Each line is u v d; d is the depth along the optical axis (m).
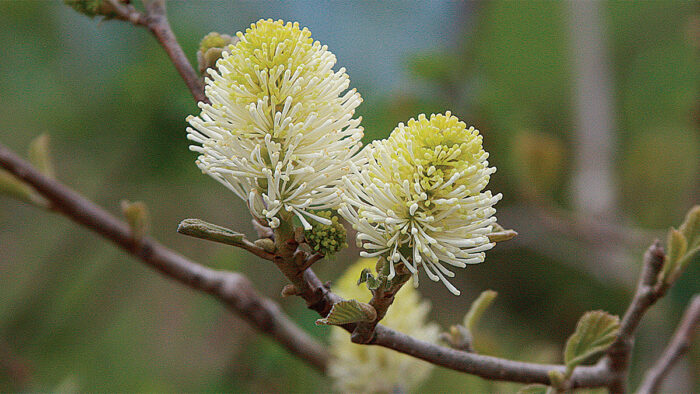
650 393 0.60
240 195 0.51
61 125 0.87
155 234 1.04
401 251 0.50
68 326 1.00
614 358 0.55
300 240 0.51
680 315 0.91
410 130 0.50
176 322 1.09
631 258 0.98
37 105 0.88
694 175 1.03
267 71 0.51
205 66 0.55
